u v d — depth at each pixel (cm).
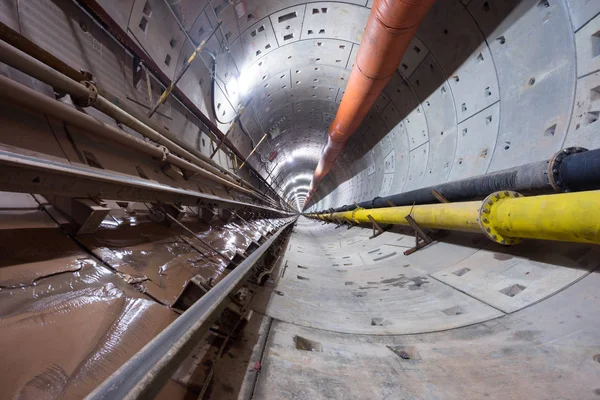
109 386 99
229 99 1021
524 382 219
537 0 548
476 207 468
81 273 212
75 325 163
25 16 342
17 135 242
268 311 337
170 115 702
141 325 192
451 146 855
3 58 224
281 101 1460
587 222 294
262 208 1177
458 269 502
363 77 838
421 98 970
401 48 693
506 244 436
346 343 301
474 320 338
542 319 300
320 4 859
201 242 432
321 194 4103
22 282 173
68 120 292
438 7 707
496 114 674
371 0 825
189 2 604
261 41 929
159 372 114
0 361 122
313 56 1127
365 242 1003
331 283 570
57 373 131
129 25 497
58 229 246
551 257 386
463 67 754
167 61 632
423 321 362
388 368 252
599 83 459
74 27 414
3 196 238
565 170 394
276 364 232
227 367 207
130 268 258
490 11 632
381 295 484
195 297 227
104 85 473
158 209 401
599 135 442
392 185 1335
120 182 282
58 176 219
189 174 561
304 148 2706
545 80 551
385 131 1359
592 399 193
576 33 493
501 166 629
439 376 238
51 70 269
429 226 645
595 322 267
